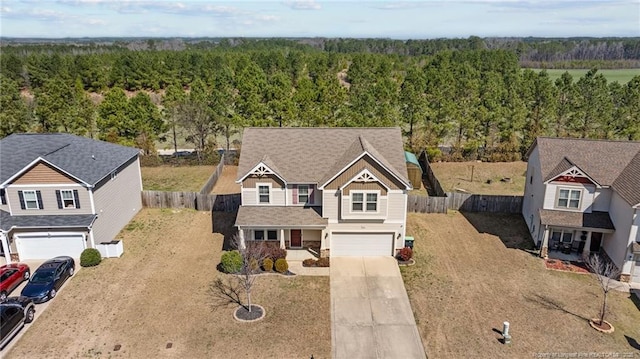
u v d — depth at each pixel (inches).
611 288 1031.6
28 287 979.3
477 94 2449.6
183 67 3934.5
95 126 2358.5
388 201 1142.3
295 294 1018.7
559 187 1166.3
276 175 1197.7
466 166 1991.9
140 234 1320.1
